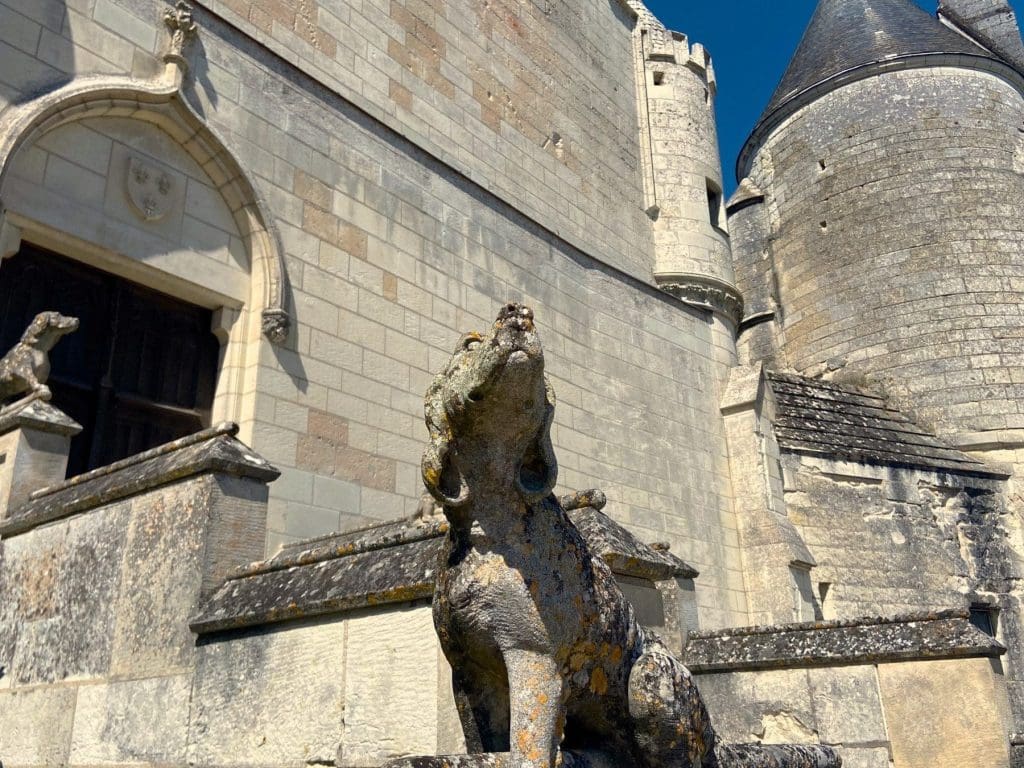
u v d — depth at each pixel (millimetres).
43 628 5059
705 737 2834
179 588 4336
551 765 2387
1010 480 18703
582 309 13562
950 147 22109
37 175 7363
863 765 5641
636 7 18328
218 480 4402
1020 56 24984
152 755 4141
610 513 12758
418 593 3527
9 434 5980
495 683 2664
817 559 15656
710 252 16953
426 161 11328
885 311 21516
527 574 2518
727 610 14164
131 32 8383
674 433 14617
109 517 4910
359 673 3646
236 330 8648
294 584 4023
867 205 22578
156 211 8211
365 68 11328
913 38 23625
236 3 9805
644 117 17375
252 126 9164
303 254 9242
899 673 5695
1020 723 16125
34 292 7555
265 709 3877
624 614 2785
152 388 8219
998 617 16906
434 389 2604
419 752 3361
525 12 14898
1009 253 21031
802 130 24656
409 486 9578
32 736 4793
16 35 7445
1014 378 19828
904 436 18766
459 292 11227
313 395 8875
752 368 16453
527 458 2621
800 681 6008
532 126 14305
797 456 16391
